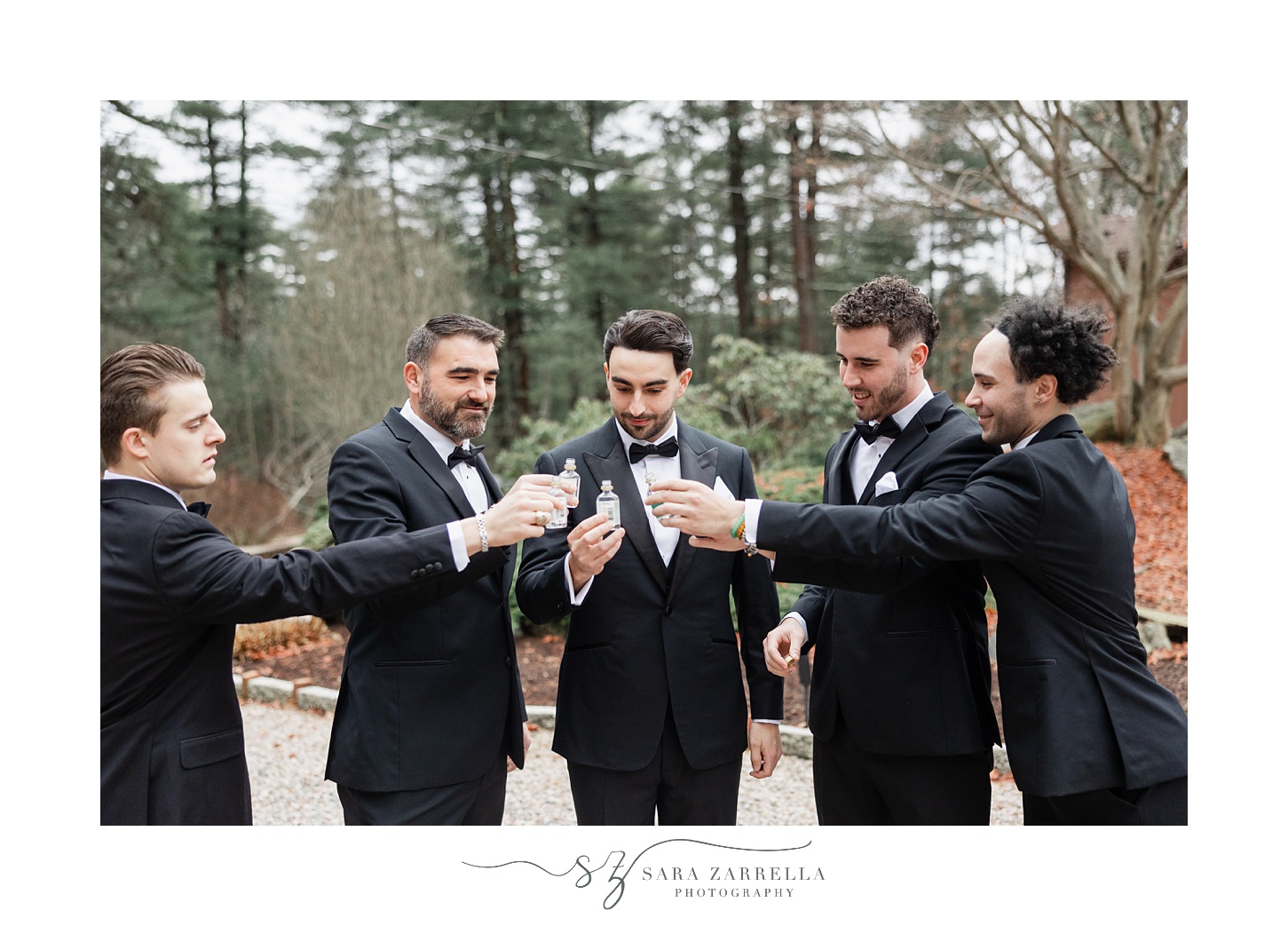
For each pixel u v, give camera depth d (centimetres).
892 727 255
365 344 1313
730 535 242
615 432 285
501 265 1675
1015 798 428
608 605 267
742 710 278
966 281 1527
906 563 245
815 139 1159
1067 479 225
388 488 251
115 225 1439
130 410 212
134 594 207
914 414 270
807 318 1600
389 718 248
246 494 1327
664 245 1798
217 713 222
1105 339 243
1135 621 237
